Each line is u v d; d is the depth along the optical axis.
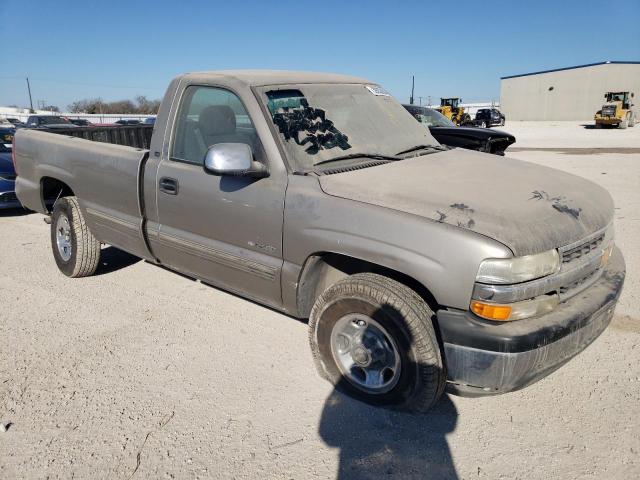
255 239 3.43
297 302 3.35
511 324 2.57
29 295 4.87
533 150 19.69
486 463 2.69
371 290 2.86
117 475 2.64
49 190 5.49
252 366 3.61
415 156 3.85
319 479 2.61
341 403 3.19
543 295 2.65
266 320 4.32
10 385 3.41
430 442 2.85
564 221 2.84
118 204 4.42
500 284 2.52
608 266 3.26
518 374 2.58
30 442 2.88
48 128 5.80
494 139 10.73
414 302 2.79
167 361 3.69
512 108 67.31
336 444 2.84
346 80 4.27
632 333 3.94
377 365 3.05
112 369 3.59
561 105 62.91
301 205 3.14
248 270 3.52
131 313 4.47
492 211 2.75
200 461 2.73
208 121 3.74
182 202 3.82
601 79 59.59
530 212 2.80
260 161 3.40
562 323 2.62
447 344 2.66
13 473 2.66
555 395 3.22
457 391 2.77
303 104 3.65
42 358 3.74
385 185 3.08
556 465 2.66
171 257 4.13
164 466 2.70
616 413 3.04
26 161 5.44
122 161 4.26
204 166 3.17
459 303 2.62
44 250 6.32
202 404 3.19
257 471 2.66
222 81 3.68
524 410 3.10
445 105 46.78
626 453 2.72
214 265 3.77
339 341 3.17
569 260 2.78
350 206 2.96
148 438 2.90
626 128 38.00
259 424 3.01
